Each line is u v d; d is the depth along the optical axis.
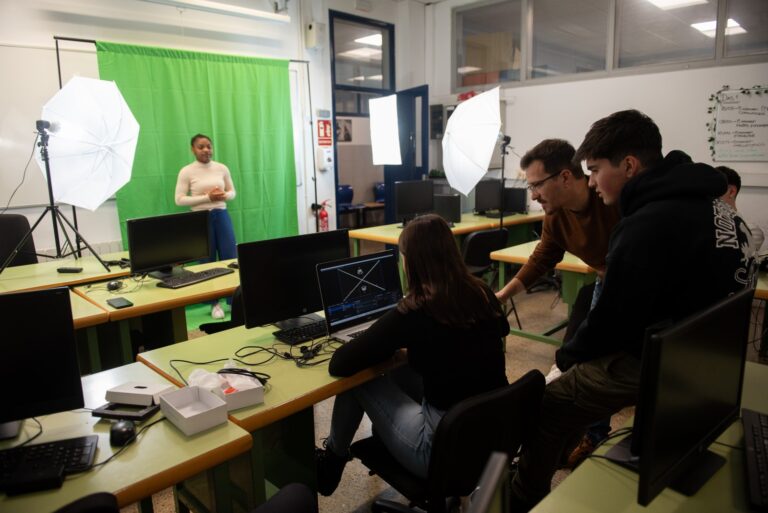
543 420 1.61
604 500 1.05
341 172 8.53
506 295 2.20
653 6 5.27
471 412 1.31
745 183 4.86
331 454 1.92
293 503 1.12
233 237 4.69
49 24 4.12
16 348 1.26
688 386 0.99
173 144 4.71
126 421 1.34
